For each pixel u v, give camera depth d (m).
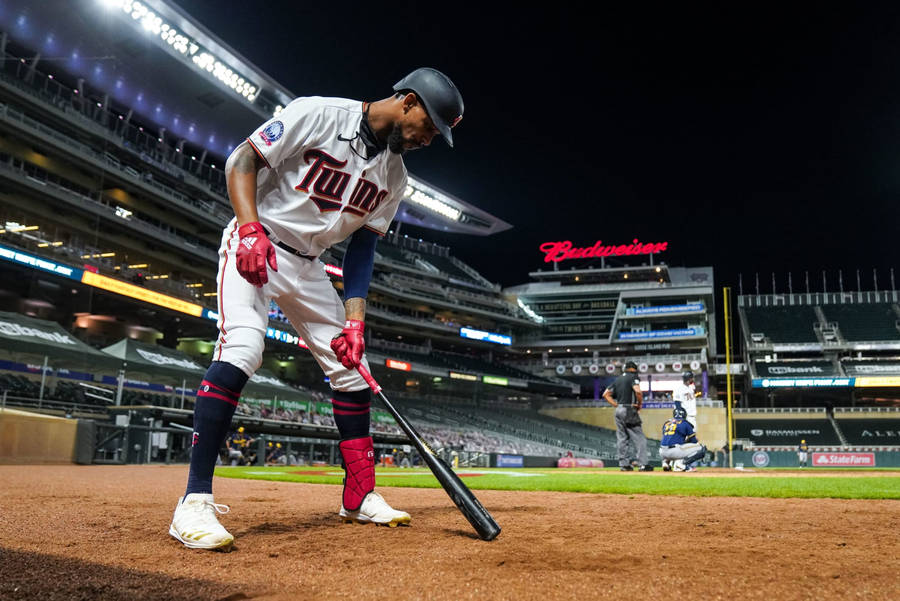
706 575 1.63
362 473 2.86
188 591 1.49
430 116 2.80
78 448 12.88
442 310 58.38
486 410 51.38
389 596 1.43
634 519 3.04
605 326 61.34
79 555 1.95
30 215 31.23
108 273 30.81
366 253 3.13
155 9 34.72
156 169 37.69
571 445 47.44
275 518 3.03
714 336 62.97
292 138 2.67
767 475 10.36
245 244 2.50
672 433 12.57
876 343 52.41
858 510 3.57
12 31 33.47
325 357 2.98
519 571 1.70
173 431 15.16
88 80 37.81
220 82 39.28
